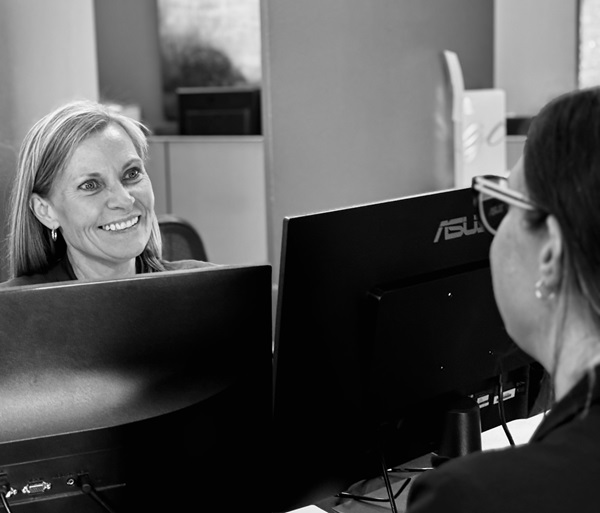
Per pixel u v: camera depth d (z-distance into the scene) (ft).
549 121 2.58
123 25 22.84
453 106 10.62
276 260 9.16
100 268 5.93
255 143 15.83
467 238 4.21
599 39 16.08
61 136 5.63
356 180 9.77
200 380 3.67
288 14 9.03
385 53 9.89
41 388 3.40
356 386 4.05
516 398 4.90
